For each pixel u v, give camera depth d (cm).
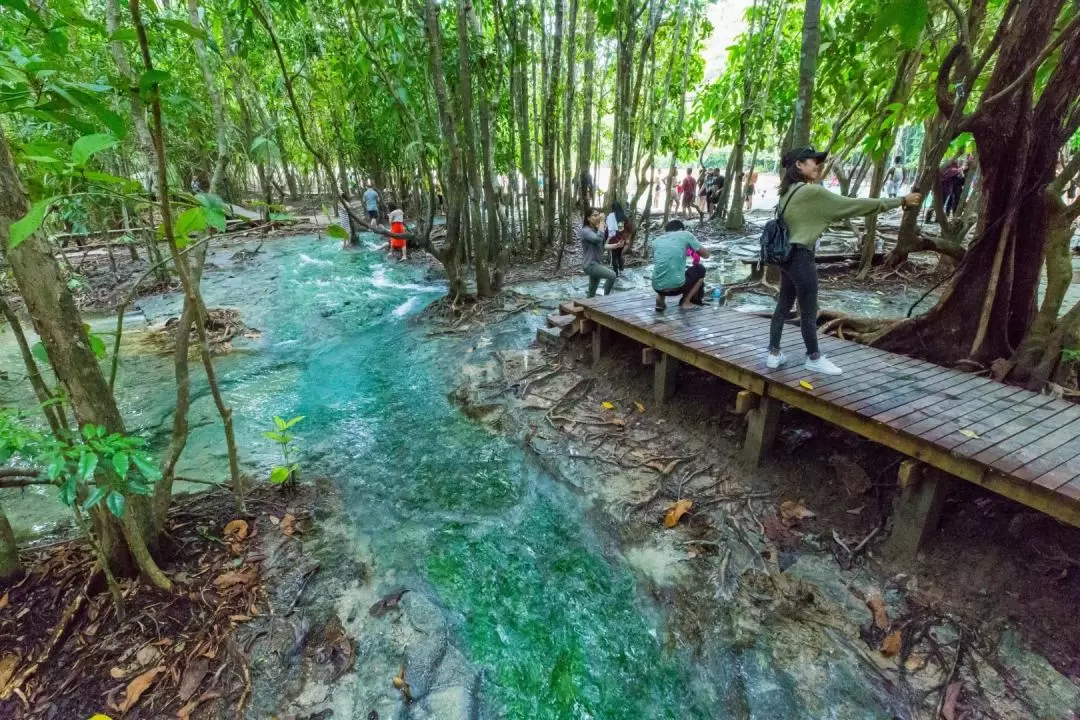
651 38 968
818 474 396
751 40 1153
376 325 818
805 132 671
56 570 308
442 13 920
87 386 261
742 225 1452
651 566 347
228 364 671
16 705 244
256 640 285
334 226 259
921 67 629
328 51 895
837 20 618
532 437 492
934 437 307
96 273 1098
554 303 866
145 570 291
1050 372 418
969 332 463
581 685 277
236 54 785
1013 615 285
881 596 311
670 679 279
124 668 263
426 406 561
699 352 448
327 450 479
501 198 1084
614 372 582
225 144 421
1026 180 418
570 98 1126
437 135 928
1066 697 250
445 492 425
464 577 341
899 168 1642
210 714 248
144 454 233
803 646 286
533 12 999
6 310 248
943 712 249
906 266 936
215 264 1220
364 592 325
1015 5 347
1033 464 281
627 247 1123
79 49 526
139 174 674
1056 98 391
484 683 275
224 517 370
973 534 321
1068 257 410
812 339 390
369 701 260
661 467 438
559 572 347
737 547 354
